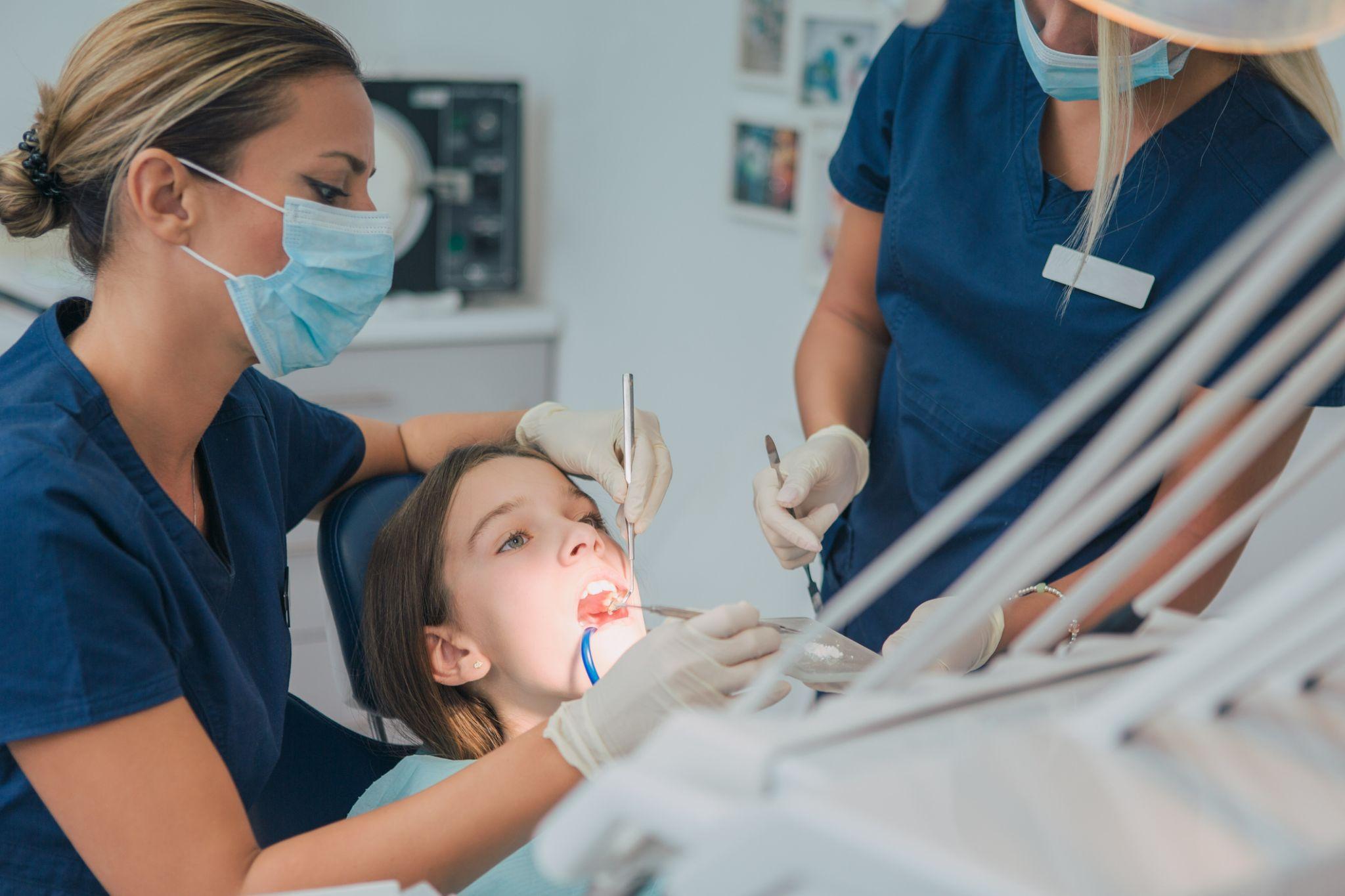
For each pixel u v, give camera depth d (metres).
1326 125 1.17
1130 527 1.20
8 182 0.94
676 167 2.58
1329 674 0.43
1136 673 0.40
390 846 0.86
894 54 1.37
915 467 1.37
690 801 0.36
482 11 3.25
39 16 2.75
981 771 0.35
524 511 1.35
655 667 0.89
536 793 0.89
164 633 0.91
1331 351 0.36
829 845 0.32
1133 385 1.18
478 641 1.33
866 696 0.42
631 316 2.81
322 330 1.05
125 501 0.91
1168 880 0.30
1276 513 1.45
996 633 1.09
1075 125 1.22
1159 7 0.73
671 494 2.71
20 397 0.93
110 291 0.96
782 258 2.26
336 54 0.98
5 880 0.92
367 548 1.40
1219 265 0.32
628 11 2.71
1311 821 0.33
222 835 0.84
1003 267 1.25
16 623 0.81
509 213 3.01
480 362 2.97
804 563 1.29
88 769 0.83
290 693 1.32
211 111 0.91
